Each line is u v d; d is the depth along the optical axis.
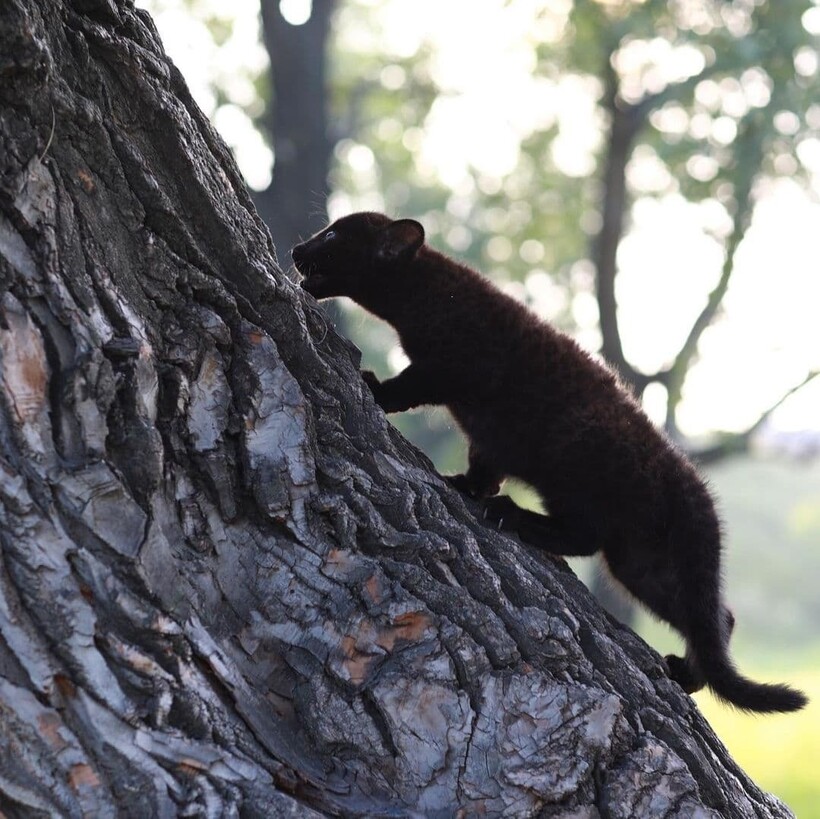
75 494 2.76
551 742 3.22
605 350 16.59
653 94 15.77
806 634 29.72
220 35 16.58
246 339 3.31
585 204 18.94
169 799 2.65
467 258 22.95
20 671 2.57
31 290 2.87
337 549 3.22
